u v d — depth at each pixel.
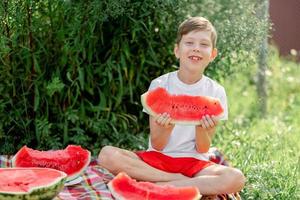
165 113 3.02
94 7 3.53
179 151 3.23
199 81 3.26
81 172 3.20
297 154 3.90
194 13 3.83
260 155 3.76
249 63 4.01
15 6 3.53
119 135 3.82
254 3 3.93
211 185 3.03
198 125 3.07
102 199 2.99
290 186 3.37
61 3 3.56
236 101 5.05
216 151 3.47
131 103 3.90
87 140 3.79
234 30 3.86
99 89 3.77
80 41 3.62
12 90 3.67
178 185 3.06
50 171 2.89
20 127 3.71
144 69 3.85
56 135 3.74
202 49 3.18
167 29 3.82
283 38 5.72
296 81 5.54
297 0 5.63
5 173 2.84
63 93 3.71
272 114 4.93
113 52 3.74
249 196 3.29
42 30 3.64
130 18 3.64
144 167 3.16
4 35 3.56
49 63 3.69
